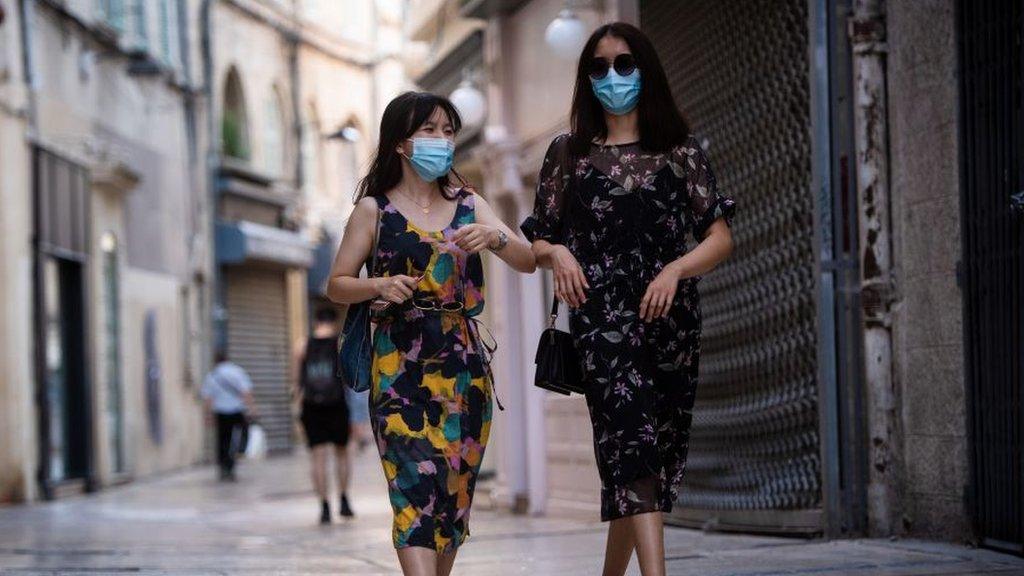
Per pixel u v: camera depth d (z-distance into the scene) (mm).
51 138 22188
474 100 16078
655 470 5969
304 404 15172
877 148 9719
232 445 25484
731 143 11281
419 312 5953
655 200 6070
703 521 11320
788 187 10344
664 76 6117
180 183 30344
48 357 22266
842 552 8969
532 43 14805
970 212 8734
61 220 22391
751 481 10820
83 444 23203
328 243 40500
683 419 6230
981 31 8555
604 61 6082
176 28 30391
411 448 5875
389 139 6012
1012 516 8367
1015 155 8203
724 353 11336
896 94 9586
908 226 9469
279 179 36438
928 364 9281
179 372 29656
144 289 27375
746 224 11000
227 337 33500
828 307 9766
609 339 6012
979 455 8734
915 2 9320
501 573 8953
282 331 37000
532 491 14859
